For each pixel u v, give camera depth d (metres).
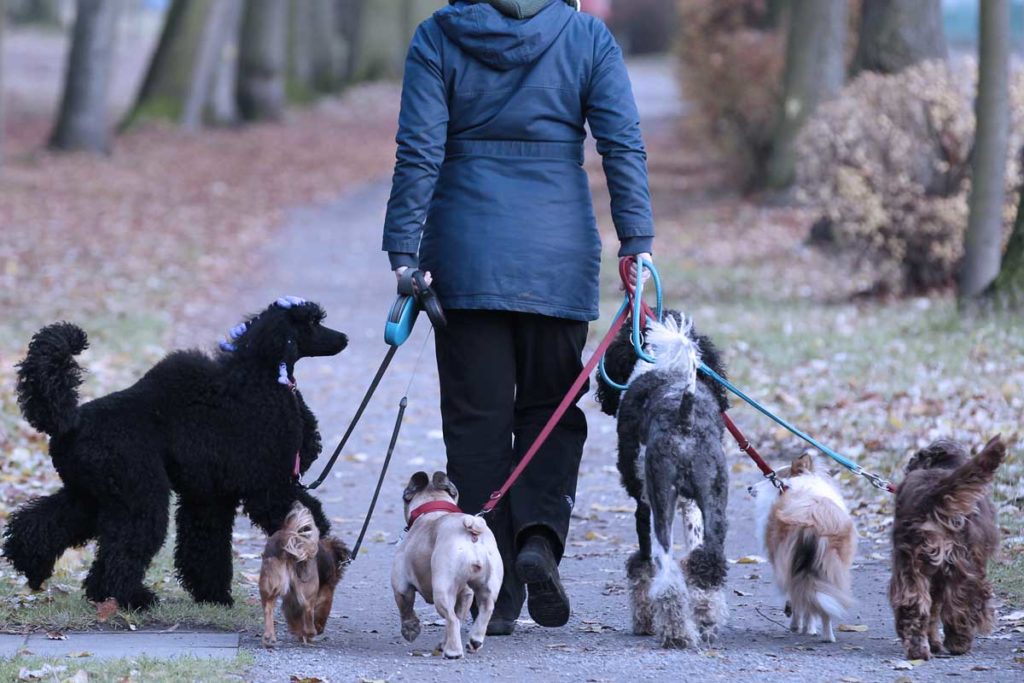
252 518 9.96
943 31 30.17
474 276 8.93
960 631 8.41
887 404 16.55
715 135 43.78
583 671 8.20
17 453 15.15
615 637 9.23
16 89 78.12
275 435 9.73
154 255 33.22
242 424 9.68
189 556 10.15
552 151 9.09
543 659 8.52
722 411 9.76
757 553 11.95
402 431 17.80
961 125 24.31
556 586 8.72
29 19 108.94
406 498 9.05
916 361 18.66
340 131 67.25
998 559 10.62
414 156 8.88
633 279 9.19
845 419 16.05
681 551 11.76
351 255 35.97
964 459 8.82
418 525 8.71
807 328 22.17
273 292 29.83
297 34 76.06
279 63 68.25
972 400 16.11
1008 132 22.06
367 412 18.95
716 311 24.59
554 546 9.09
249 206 44.09
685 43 43.59
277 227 40.47
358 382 21.05
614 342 10.05
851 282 27.80
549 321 9.16
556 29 9.02
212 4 62.69
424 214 8.91
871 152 24.62
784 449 15.30
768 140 41.91
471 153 9.10
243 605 10.28
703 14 43.03
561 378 9.36
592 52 9.09
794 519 8.87
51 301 26.03
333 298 29.31
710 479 8.68
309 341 9.95
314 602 9.05
